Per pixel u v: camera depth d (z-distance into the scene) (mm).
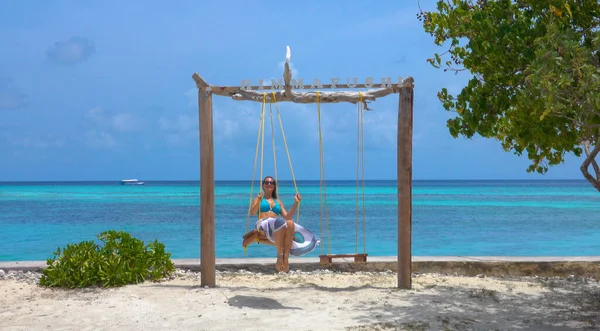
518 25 7055
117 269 9273
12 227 29500
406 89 8898
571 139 6879
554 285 9633
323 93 8883
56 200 67312
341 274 10734
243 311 7625
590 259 10820
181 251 19469
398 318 7293
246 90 8922
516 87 7102
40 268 10609
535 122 7055
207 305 7941
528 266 10703
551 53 5695
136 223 31906
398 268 9203
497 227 29781
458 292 8922
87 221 33594
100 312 7555
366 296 8594
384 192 105938
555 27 5879
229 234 25500
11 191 117688
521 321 7199
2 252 19438
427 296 8609
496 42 7039
